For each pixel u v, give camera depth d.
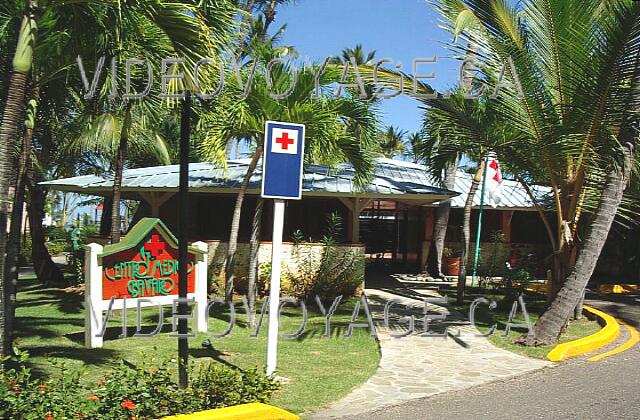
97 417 4.48
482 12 9.47
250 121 10.18
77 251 17.11
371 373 7.68
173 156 24.92
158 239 9.36
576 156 9.65
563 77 9.40
